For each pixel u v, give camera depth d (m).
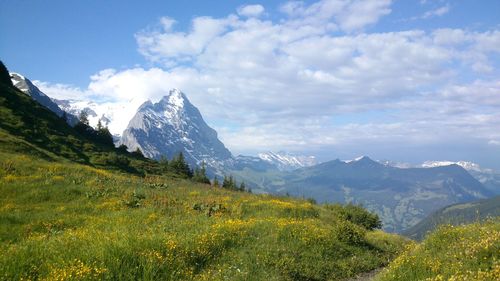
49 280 9.48
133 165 79.38
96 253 11.60
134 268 11.22
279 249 16.12
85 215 24.16
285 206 31.84
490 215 15.34
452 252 12.64
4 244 14.76
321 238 19.06
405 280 11.74
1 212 23.12
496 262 10.38
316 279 15.30
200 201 31.30
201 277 12.23
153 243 13.27
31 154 51.06
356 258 18.59
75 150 69.75
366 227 37.22
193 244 14.29
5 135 54.31
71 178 35.41
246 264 14.14
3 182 30.31
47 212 24.27
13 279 9.55
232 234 17.05
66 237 15.09
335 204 43.31
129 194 31.45
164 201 29.72
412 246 16.66
